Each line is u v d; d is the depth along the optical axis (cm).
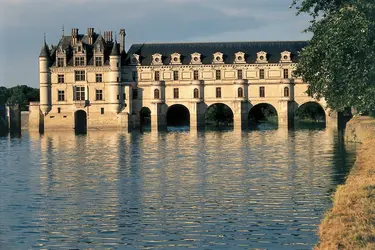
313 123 19738
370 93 6009
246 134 14412
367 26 5884
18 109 18050
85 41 18775
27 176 7269
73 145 12119
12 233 4384
